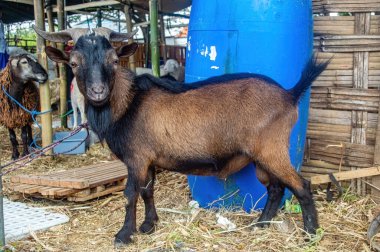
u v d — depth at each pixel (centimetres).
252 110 180
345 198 226
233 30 205
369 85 232
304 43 211
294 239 183
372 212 211
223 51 207
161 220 207
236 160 190
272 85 185
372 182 228
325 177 228
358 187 233
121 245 182
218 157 184
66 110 469
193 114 180
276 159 181
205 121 180
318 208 215
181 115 180
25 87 341
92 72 164
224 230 193
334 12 237
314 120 244
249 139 181
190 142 180
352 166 238
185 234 189
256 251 175
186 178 270
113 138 182
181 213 214
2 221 178
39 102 356
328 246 177
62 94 464
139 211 221
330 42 236
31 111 338
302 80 184
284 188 198
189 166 186
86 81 165
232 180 214
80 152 351
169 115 180
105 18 694
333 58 237
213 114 180
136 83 184
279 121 180
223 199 218
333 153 242
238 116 180
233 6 205
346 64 235
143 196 194
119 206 228
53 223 206
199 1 218
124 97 180
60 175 249
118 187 250
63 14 450
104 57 167
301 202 184
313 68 185
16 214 219
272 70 204
